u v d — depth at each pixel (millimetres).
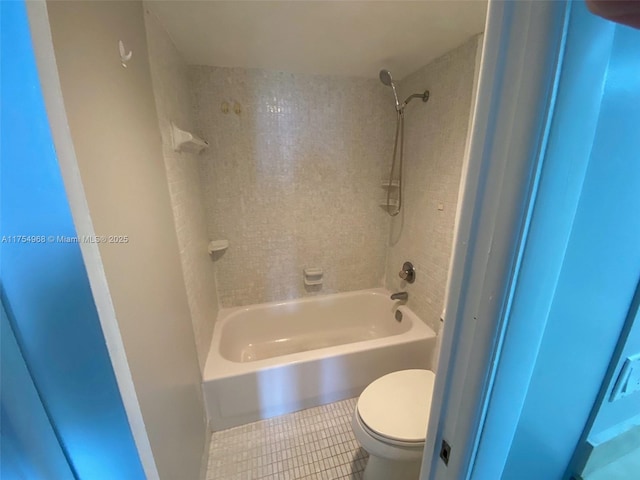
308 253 2209
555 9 259
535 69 273
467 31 1293
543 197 306
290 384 1578
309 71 1803
